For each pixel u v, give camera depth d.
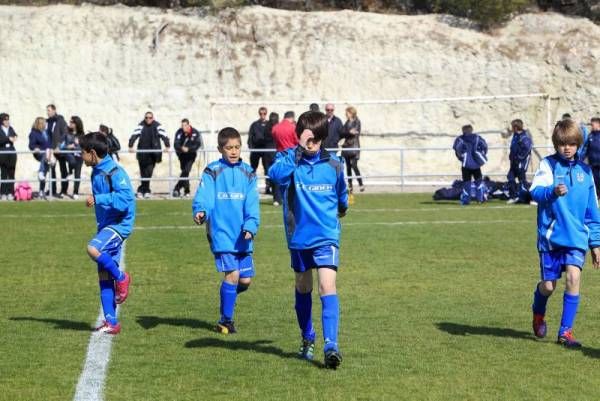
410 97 35.66
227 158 10.31
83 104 35.25
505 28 37.03
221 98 35.38
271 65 35.72
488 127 35.34
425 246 17.50
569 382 8.28
